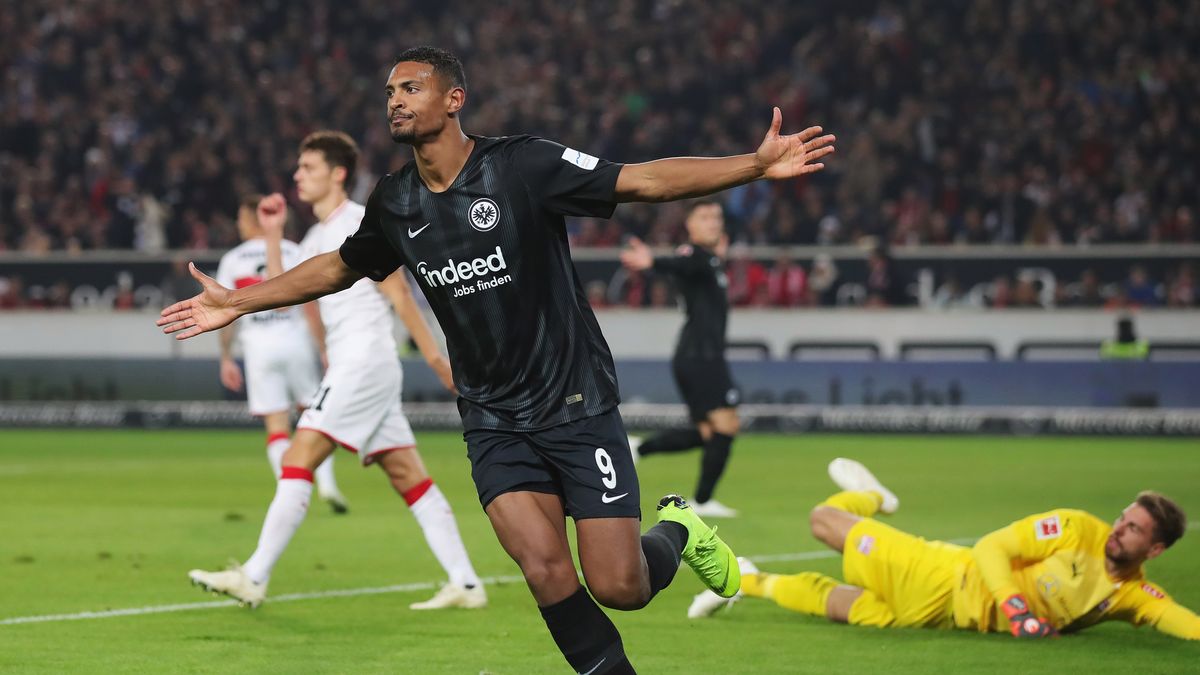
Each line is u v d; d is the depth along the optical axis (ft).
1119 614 48.78
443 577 63.21
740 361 162.30
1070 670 44.27
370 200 36.65
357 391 54.29
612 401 36.09
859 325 167.22
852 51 204.54
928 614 50.62
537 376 35.45
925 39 206.80
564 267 35.60
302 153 57.11
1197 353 160.66
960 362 157.58
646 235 182.19
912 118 194.18
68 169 203.72
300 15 226.38
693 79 204.03
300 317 83.15
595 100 204.44
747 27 210.59
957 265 167.12
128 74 215.10
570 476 35.47
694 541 38.17
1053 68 202.59
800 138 33.24
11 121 207.51
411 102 34.55
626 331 171.01
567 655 35.58
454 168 35.19
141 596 57.82
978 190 182.91
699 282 85.35
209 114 209.67
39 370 170.19
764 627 51.88
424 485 55.62
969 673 43.96
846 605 52.29
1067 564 48.73
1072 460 127.13
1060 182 183.11
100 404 169.58
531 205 34.71
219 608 55.11
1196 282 163.02
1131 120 192.65
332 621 52.49
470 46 221.25
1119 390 154.92
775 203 181.47
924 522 83.20
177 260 176.65
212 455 133.59
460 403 37.01
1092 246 169.58
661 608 56.24
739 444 146.41
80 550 71.20
